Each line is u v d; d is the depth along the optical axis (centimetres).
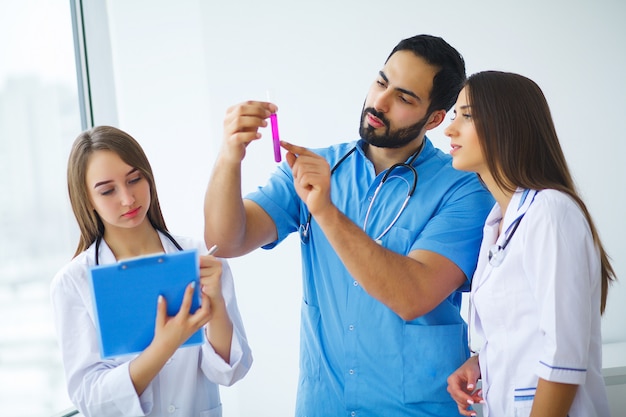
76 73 208
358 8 220
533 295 129
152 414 137
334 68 222
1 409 172
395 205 154
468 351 158
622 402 198
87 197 136
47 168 193
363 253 132
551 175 132
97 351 134
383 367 148
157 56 225
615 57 214
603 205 215
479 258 142
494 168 133
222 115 226
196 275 119
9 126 180
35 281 185
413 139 152
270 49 224
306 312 159
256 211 155
